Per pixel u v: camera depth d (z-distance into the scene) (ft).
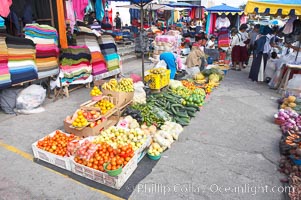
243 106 18.70
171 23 58.70
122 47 37.24
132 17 51.62
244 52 31.76
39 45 16.89
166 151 12.06
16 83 15.30
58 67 18.84
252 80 26.76
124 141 11.31
